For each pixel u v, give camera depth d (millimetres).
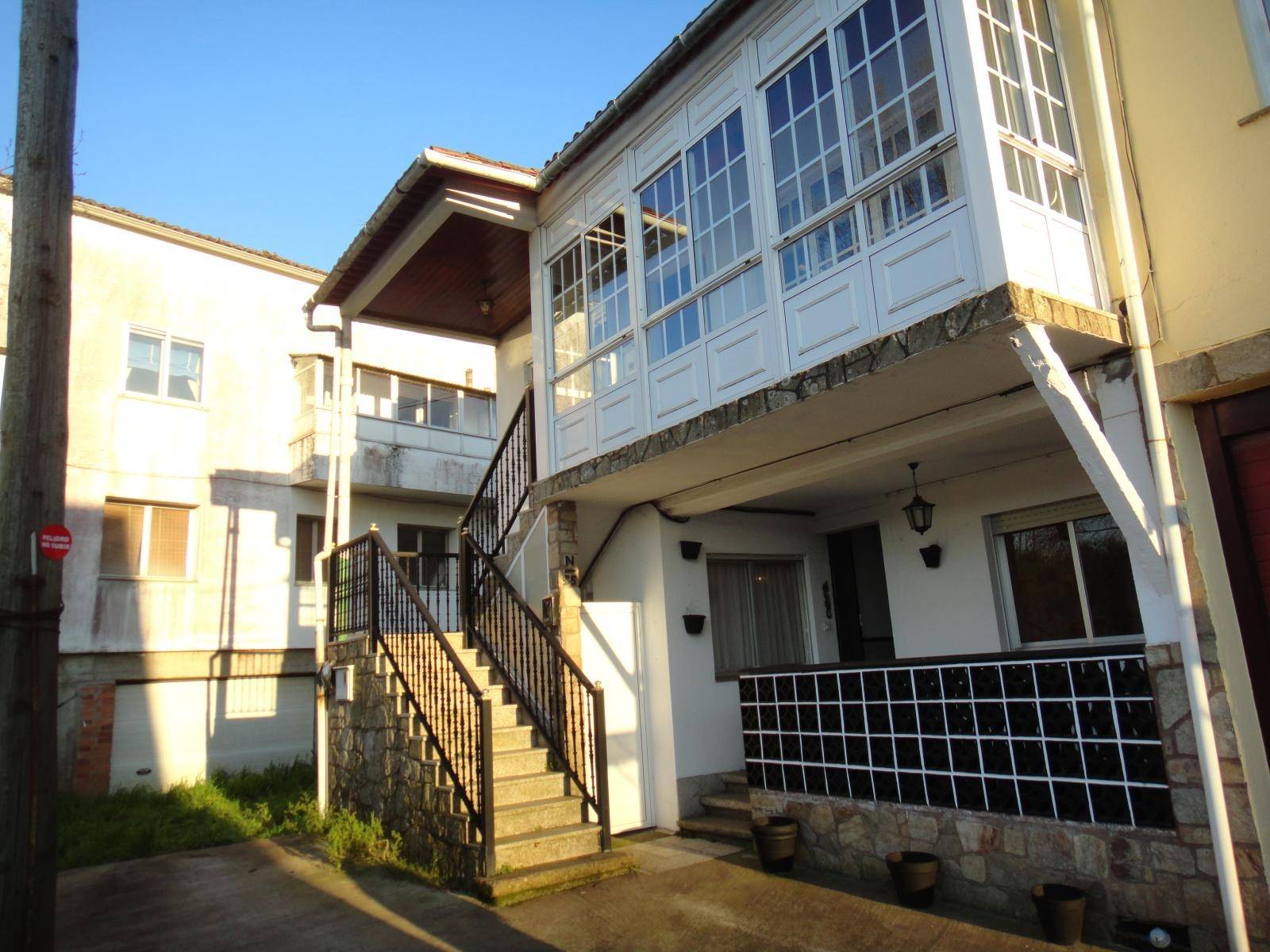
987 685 5391
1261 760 4359
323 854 7680
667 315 6996
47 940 3824
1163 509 4570
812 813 6387
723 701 8344
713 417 6199
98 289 13688
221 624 13992
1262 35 4547
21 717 3885
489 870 6008
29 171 4383
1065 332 4621
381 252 9297
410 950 5082
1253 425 4590
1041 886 4805
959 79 4895
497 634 8594
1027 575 7297
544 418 8430
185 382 14477
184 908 6328
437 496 16578
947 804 5543
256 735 14117
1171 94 4836
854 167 5547
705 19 6449
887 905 5410
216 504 14336
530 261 8836
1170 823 4531
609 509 8617
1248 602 4539
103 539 13180
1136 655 4723
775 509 9016
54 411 4242
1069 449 6887
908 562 8141
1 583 3973
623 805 7809
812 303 5750
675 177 7094
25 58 4504
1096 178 5141
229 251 15102
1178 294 4719
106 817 10609
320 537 15641
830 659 9188
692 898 5777
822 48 5875
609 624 8156
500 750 7254
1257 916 4148
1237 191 4539
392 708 7750
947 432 5973
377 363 16750
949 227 4914
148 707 13164
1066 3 5395
